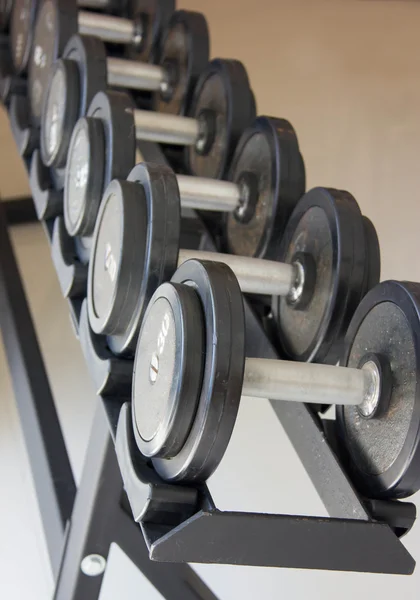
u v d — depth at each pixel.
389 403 0.81
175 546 0.72
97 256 0.98
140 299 0.88
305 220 1.05
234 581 1.66
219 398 0.69
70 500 1.31
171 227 0.87
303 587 1.62
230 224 1.28
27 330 1.54
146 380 0.79
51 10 1.35
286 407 1.03
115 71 1.42
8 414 1.80
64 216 1.18
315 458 0.94
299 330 1.04
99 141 1.04
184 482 0.76
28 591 1.57
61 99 1.21
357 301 0.95
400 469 0.77
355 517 0.83
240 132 1.26
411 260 1.86
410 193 1.96
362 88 2.17
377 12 2.32
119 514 1.26
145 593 1.65
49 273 2.08
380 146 2.06
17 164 2.17
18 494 1.69
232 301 0.71
